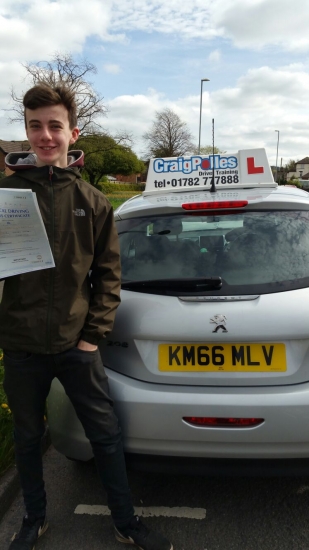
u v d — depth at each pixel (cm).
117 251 223
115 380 237
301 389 222
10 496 288
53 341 208
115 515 237
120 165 6009
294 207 269
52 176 206
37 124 213
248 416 220
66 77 2811
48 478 312
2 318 212
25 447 229
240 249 253
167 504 278
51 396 257
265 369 225
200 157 397
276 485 292
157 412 227
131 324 236
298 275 239
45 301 207
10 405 224
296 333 222
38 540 252
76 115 228
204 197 290
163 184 395
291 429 219
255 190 313
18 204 194
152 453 233
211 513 268
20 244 197
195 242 262
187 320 228
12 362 215
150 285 241
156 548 234
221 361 227
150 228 273
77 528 261
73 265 208
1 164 5494
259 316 224
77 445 248
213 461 229
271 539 246
